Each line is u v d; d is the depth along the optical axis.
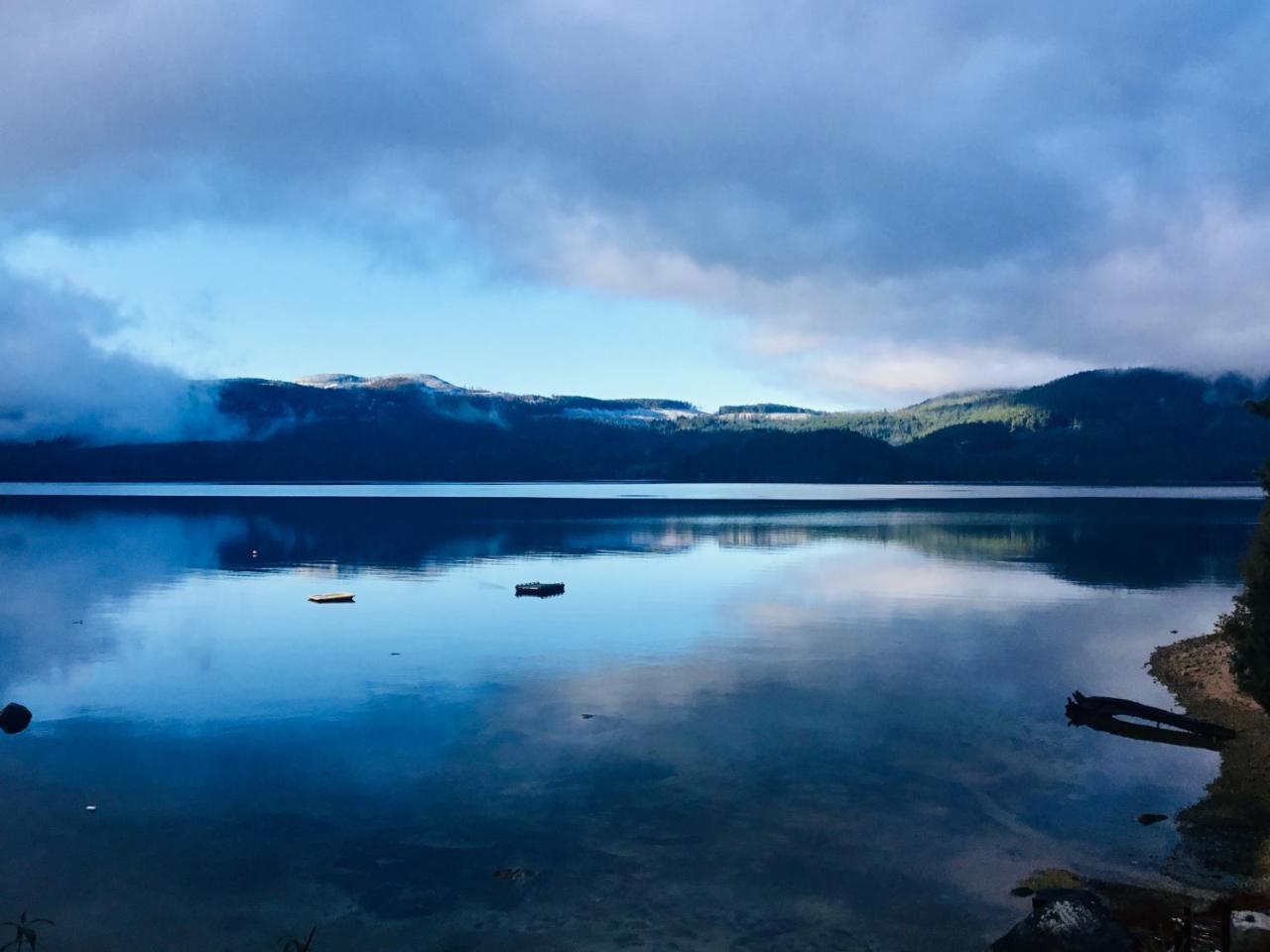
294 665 32.06
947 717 25.38
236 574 59.44
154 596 49.41
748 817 18.33
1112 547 76.94
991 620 41.38
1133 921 14.19
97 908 14.79
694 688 28.62
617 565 64.44
